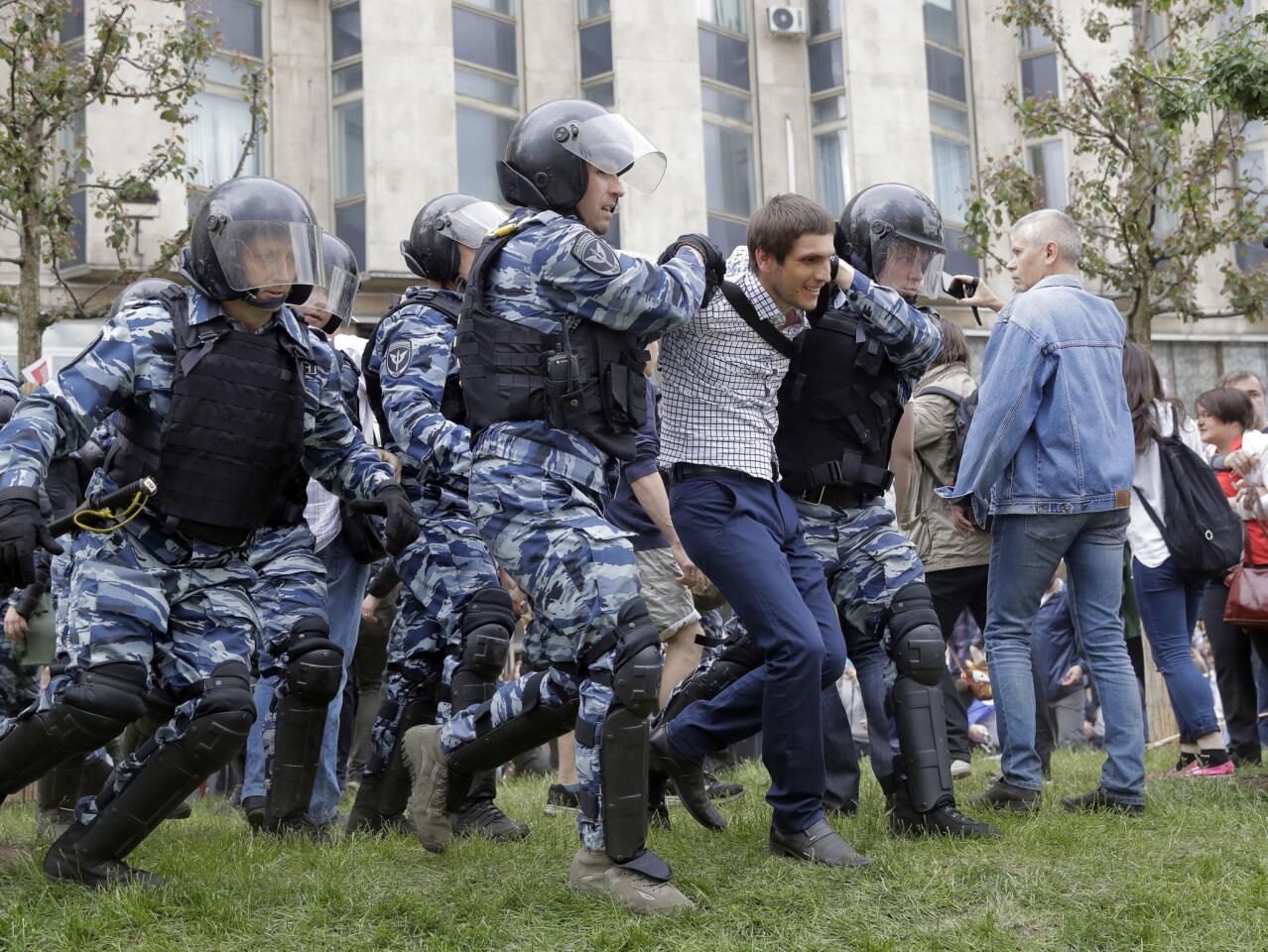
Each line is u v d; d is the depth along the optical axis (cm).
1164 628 580
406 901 342
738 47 1866
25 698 449
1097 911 338
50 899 341
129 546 344
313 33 1638
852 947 320
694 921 331
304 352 363
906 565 417
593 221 359
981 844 399
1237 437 664
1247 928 327
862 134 1850
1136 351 575
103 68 1130
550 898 349
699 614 611
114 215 1176
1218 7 1322
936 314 440
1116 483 459
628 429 347
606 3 1750
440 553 435
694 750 438
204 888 354
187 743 344
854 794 491
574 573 337
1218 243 1334
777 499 396
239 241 339
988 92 1956
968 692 876
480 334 350
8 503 315
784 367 400
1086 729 879
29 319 1059
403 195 1602
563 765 559
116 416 356
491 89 1702
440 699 441
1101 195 1359
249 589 367
